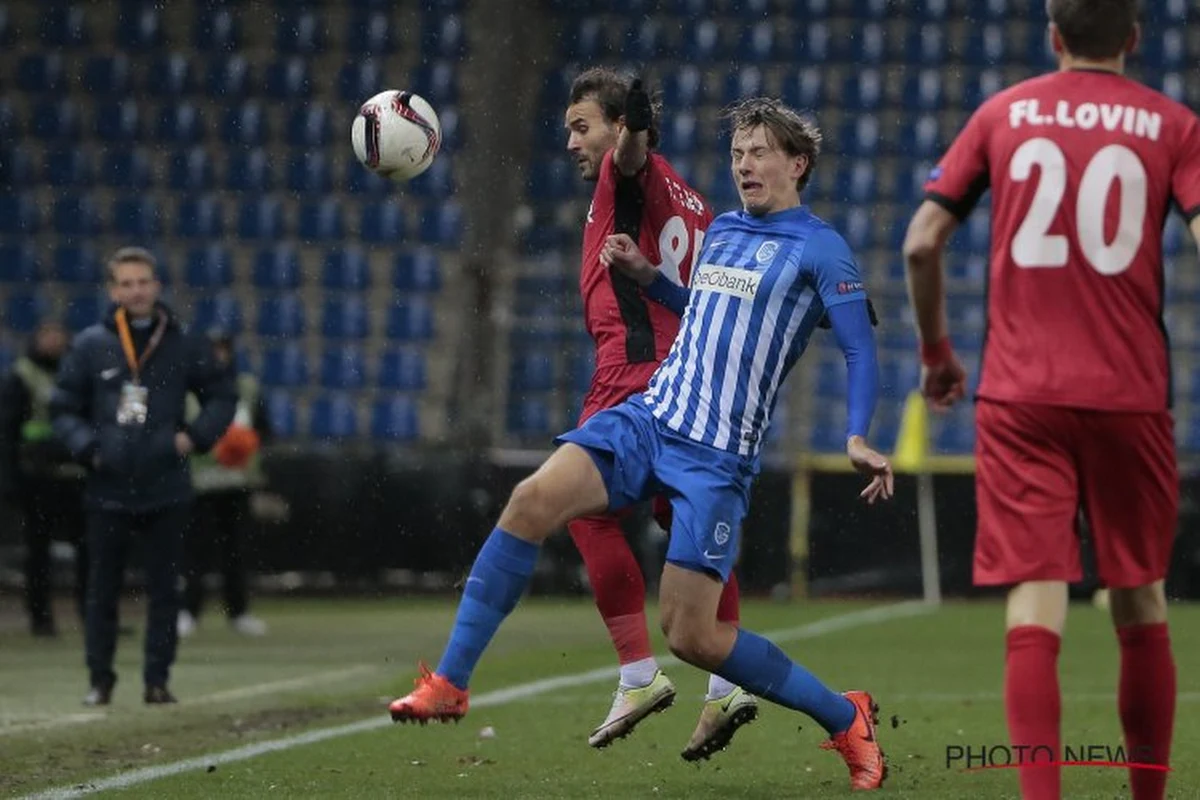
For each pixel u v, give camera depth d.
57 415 31.47
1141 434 15.88
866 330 19.31
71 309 76.00
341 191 78.38
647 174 22.80
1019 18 82.62
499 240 76.56
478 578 19.59
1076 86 16.19
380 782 21.38
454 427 68.19
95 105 80.88
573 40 82.31
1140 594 16.67
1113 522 16.22
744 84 81.38
